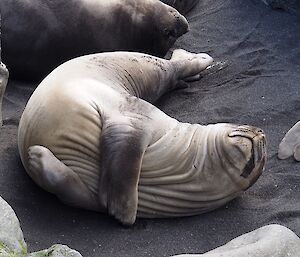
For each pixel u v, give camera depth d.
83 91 12.25
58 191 11.66
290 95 15.88
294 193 12.86
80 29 16.09
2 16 15.41
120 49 16.75
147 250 11.40
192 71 16.03
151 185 11.96
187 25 17.55
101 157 11.77
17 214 11.76
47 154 11.56
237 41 18.16
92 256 11.14
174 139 12.05
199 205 12.23
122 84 13.52
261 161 12.22
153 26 16.98
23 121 12.46
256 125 14.87
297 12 19.03
